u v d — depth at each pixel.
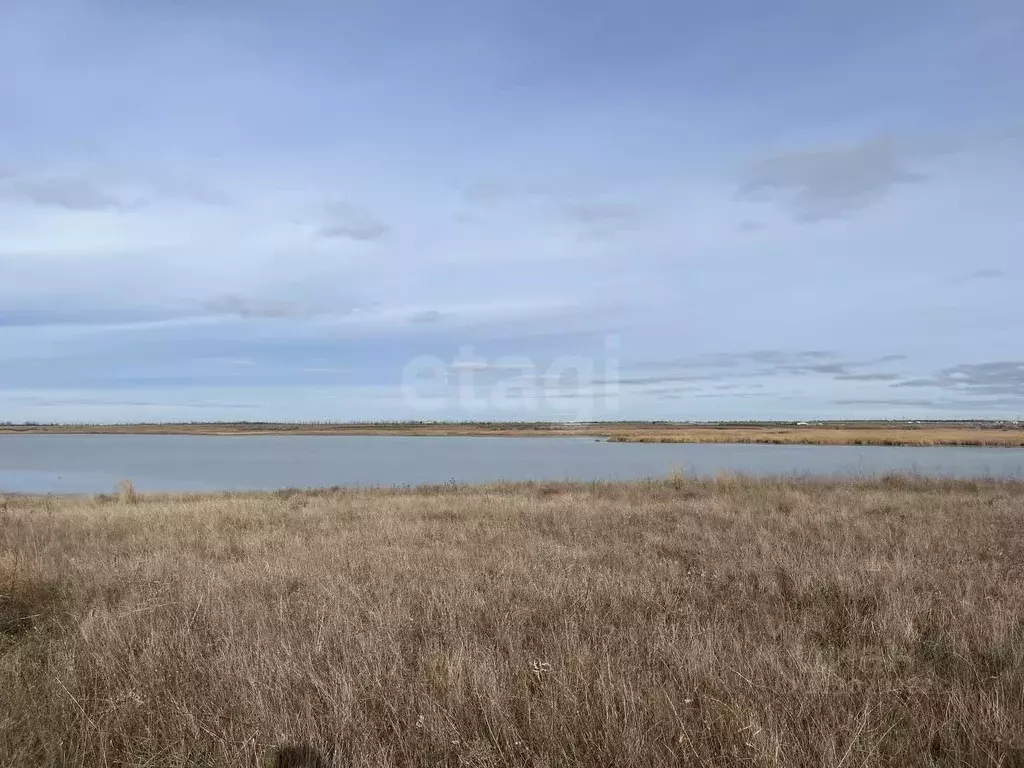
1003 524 11.45
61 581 7.90
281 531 11.91
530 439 156.00
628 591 6.88
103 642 5.54
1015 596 6.37
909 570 7.42
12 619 6.55
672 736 3.75
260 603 6.60
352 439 172.25
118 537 11.90
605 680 4.33
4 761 3.66
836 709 4.04
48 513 14.48
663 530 11.40
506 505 15.45
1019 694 4.26
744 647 5.12
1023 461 49.47
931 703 4.23
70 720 4.21
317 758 3.66
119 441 150.62
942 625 5.60
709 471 38.50
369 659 4.83
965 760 3.59
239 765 3.62
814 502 15.45
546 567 8.23
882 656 4.99
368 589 7.11
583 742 3.74
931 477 22.19
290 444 122.38
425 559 8.95
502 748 3.78
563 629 5.69
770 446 94.50
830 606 6.45
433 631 5.76
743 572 7.78
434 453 78.50
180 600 6.80
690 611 6.09
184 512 15.27
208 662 5.01
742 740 3.64
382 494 21.36
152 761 3.77
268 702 4.21
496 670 4.65
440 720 3.97
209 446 111.12
